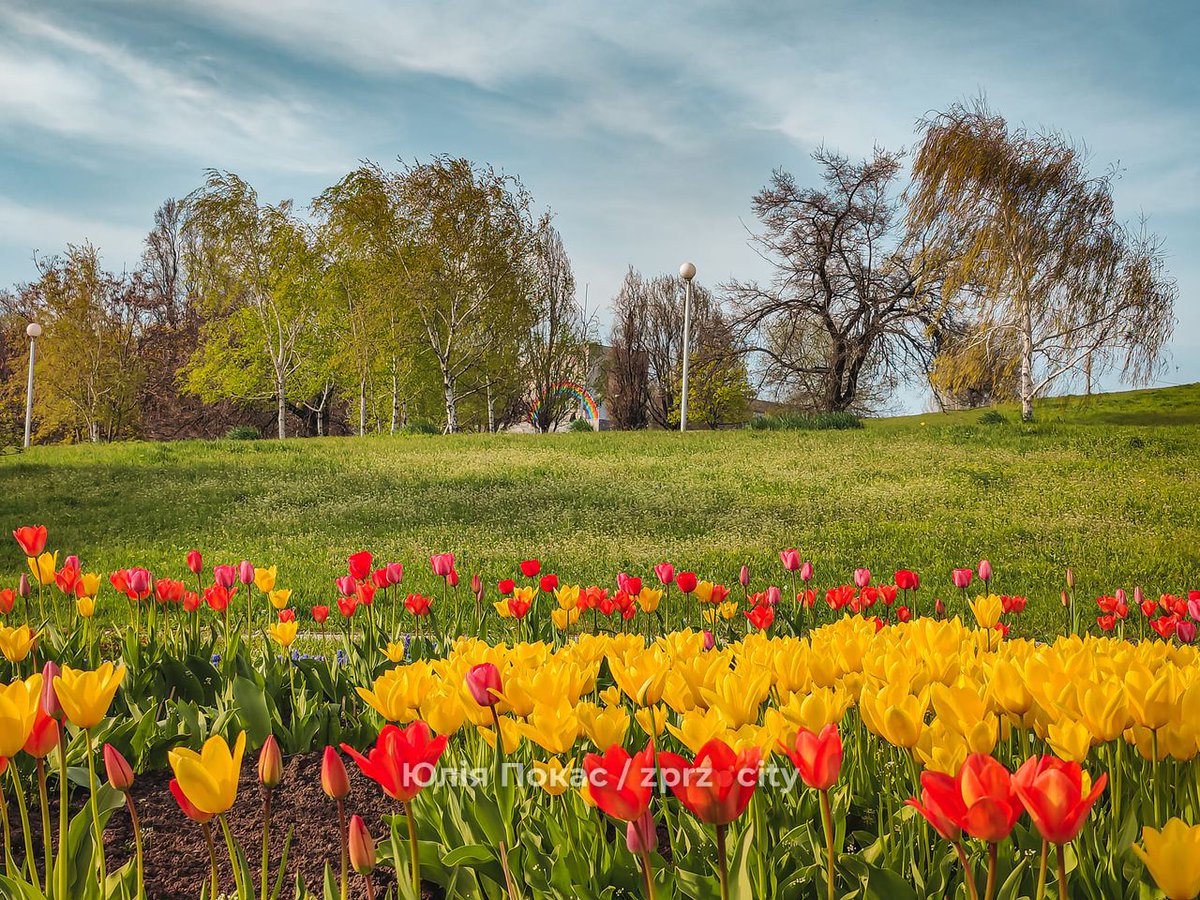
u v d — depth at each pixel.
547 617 7.22
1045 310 33.09
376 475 23.58
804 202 46.12
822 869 2.14
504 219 44.75
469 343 46.94
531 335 49.06
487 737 2.35
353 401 55.78
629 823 1.55
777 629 5.36
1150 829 1.47
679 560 13.08
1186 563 12.20
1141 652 2.87
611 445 30.38
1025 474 21.84
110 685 2.15
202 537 15.85
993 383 35.03
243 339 48.72
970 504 18.20
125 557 13.91
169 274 58.81
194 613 4.86
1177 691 2.28
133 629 4.88
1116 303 31.94
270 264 47.44
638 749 2.90
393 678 2.47
